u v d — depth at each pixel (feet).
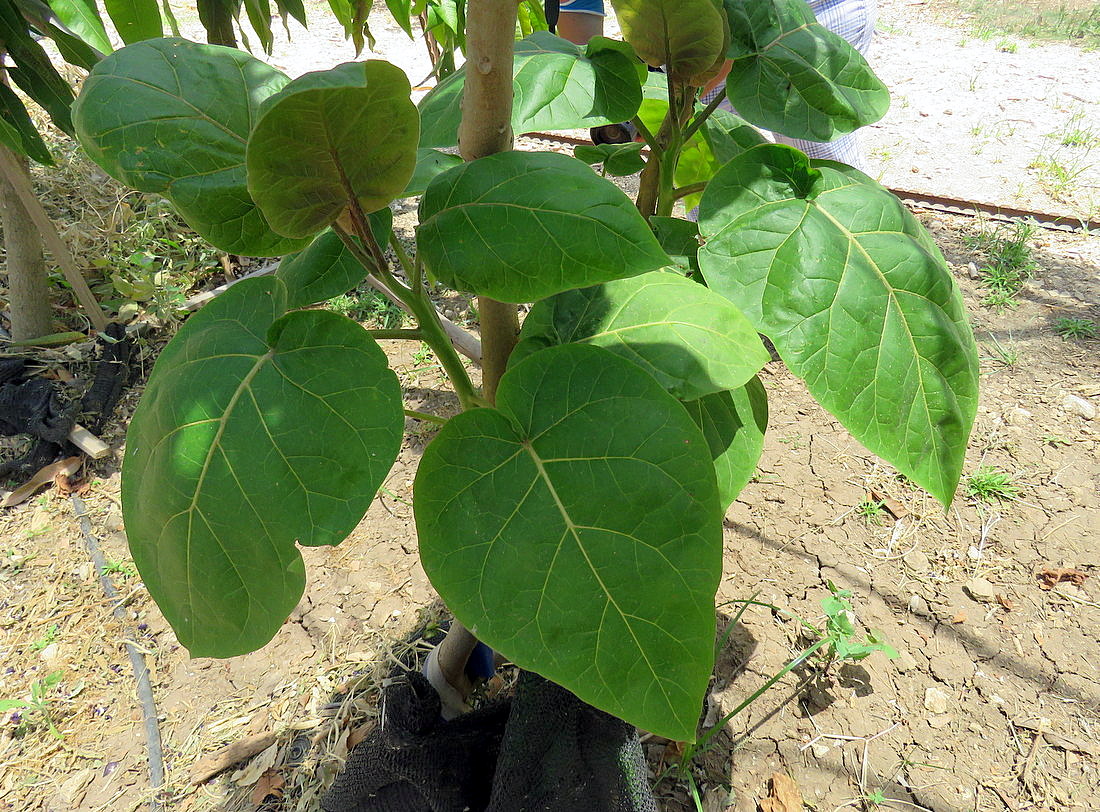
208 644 1.87
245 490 1.78
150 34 4.63
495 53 1.90
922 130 10.61
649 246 1.77
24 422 5.96
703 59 2.33
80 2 4.41
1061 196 8.73
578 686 1.73
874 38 14.83
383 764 3.14
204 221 1.90
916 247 2.20
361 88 1.42
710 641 1.75
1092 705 4.05
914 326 2.12
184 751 4.02
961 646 4.36
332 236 2.35
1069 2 16.98
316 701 4.19
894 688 4.15
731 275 2.14
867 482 5.45
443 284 1.90
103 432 6.09
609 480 1.83
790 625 4.47
